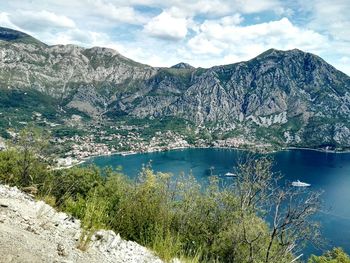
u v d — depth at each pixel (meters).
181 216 24.83
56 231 8.73
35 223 8.70
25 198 11.27
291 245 26.23
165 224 16.94
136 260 9.25
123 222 15.16
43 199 12.27
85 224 9.85
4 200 10.00
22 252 6.29
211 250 25.09
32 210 9.99
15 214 8.77
